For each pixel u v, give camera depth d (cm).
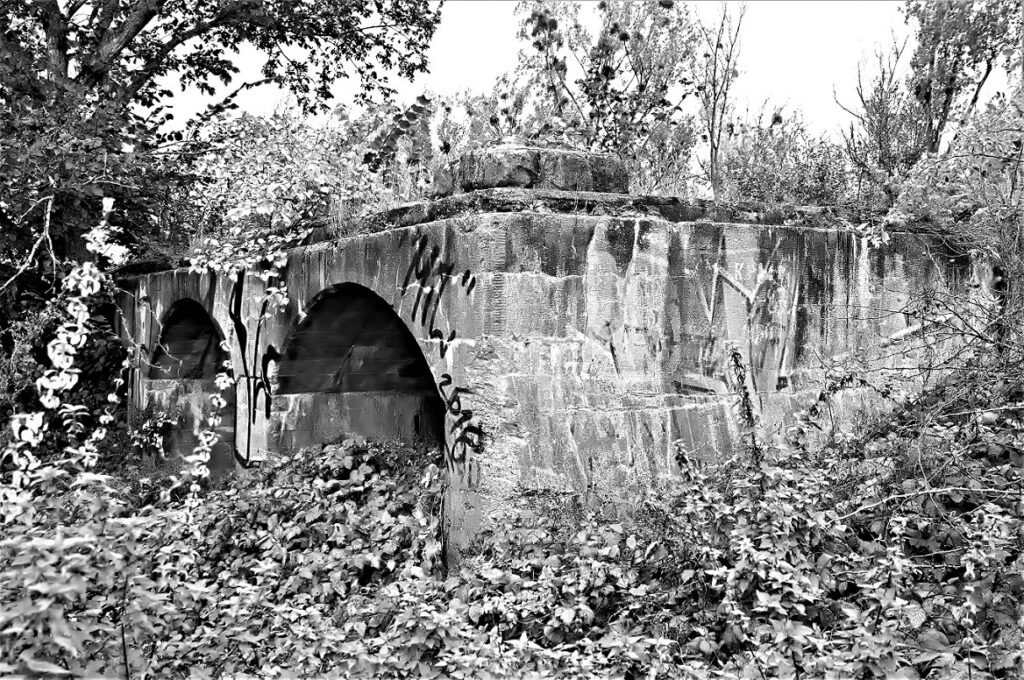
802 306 611
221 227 880
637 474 540
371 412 714
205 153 1042
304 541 564
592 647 400
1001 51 971
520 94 969
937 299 626
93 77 1187
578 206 538
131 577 327
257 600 421
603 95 951
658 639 386
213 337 888
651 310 555
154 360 933
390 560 521
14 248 920
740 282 588
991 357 581
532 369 519
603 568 446
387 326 681
